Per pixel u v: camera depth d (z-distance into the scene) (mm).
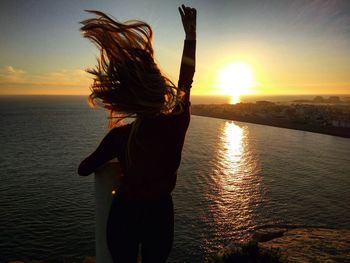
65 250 50469
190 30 2250
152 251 2074
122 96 1802
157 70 1896
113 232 2061
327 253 10023
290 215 66500
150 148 1928
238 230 58562
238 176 96250
